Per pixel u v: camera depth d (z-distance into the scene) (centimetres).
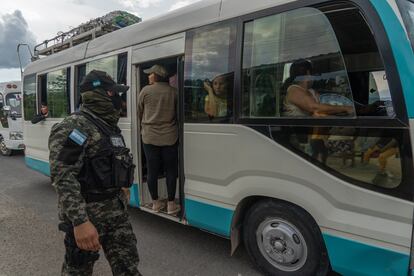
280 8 313
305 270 313
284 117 309
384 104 256
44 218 544
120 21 584
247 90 336
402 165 247
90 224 227
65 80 623
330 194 283
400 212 250
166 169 436
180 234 463
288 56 309
